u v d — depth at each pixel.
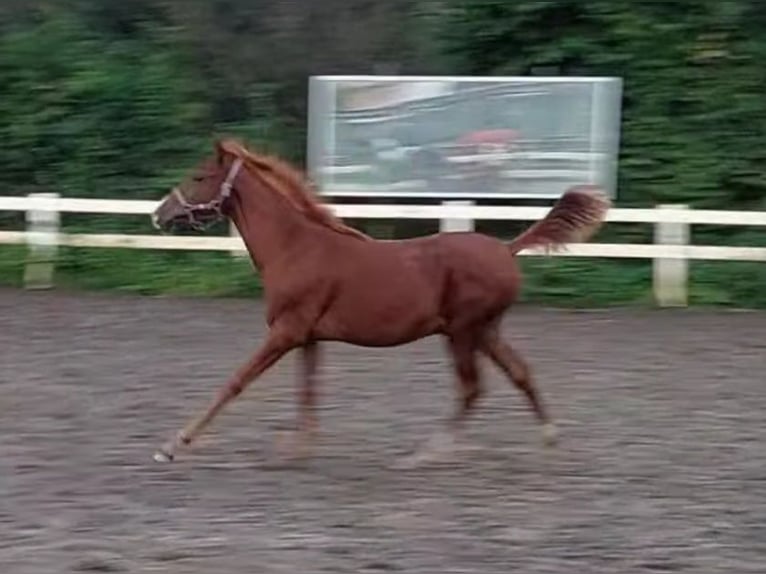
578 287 14.38
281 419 8.88
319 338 7.77
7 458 7.85
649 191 16.02
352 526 6.58
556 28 16.72
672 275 14.12
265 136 17.05
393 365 10.79
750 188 15.98
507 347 8.01
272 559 6.05
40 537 6.38
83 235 15.20
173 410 9.14
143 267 15.13
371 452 8.08
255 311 13.52
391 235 16.11
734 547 6.30
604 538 6.41
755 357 11.29
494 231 16.08
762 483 7.45
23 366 10.64
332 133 15.74
